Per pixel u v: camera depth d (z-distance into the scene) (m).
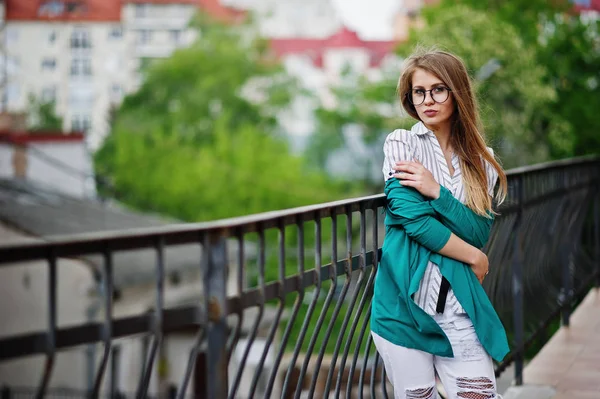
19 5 100.19
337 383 3.02
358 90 60.78
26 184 29.86
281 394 2.55
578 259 6.23
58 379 14.22
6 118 51.12
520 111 33.88
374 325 2.75
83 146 39.03
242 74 68.25
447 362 2.71
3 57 99.12
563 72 37.12
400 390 2.75
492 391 2.70
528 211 4.77
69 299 16.30
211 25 71.06
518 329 4.47
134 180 60.78
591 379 4.55
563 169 5.62
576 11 39.22
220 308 2.01
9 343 1.58
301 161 58.22
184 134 65.81
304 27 113.75
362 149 61.19
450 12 35.50
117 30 101.56
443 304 2.67
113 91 100.88
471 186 2.74
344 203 2.78
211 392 2.02
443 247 2.64
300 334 2.58
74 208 26.23
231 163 57.81
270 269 37.16
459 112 2.76
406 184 2.65
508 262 4.46
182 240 1.92
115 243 1.75
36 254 1.61
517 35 34.88
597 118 36.16
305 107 68.62
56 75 100.56
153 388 15.93
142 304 18.09
